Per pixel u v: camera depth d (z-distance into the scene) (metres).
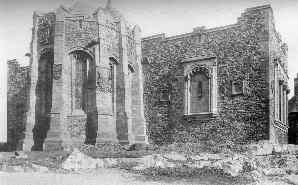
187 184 17.69
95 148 29.55
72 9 35.38
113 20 35.53
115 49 35.38
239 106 32.00
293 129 41.25
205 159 23.81
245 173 20.55
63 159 23.84
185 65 35.53
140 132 36.75
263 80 31.03
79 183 17.19
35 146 33.50
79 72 33.66
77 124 32.56
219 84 33.34
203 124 33.84
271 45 31.66
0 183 16.75
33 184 16.72
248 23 32.47
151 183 17.69
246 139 31.27
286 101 37.06
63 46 33.31
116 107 35.03
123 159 23.88
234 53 32.88
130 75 37.91
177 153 26.11
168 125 36.09
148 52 38.47
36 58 34.91
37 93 34.47
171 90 36.34
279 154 26.14
